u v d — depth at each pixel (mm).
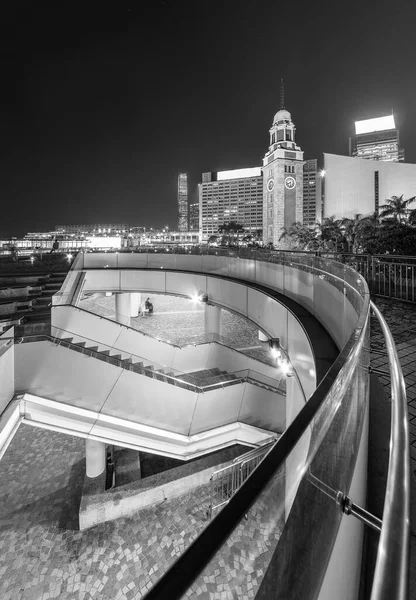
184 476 10375
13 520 9297
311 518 840
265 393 12000
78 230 152375
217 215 162500
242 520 557
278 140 113750
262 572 589
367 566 1478
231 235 102750
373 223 38469
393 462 937
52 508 9742
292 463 730
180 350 14211
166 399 10117
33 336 8484
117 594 7355
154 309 34344
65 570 7859
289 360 6980
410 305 7297
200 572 441
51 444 13039
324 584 850
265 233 118250
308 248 52500
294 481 741
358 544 1472
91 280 17484
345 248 39906
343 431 1162
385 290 8320
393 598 551
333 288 5109
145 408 9828
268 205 114938
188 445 10594
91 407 9102
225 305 12773
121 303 22906
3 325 8594
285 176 107188
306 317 6277
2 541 8641
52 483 10805
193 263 16391
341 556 1049
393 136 197875
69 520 9305
